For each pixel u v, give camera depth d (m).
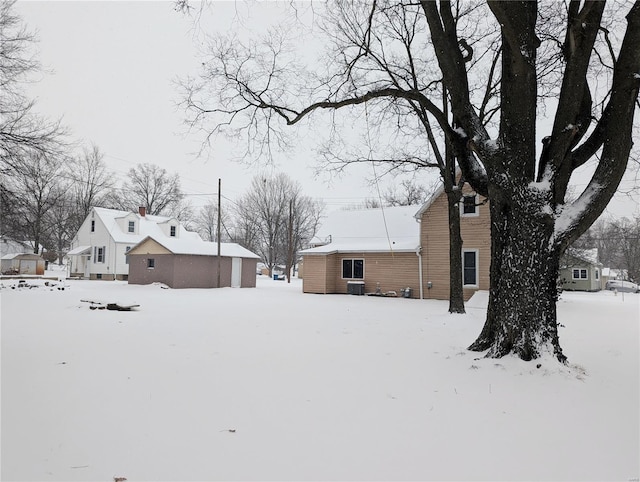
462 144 6.65
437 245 19.73
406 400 3.99
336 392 4.21
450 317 11.45
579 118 5.71
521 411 3.73
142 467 2.59
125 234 34.44
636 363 5.71
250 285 30.36
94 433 3.11
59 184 41.84
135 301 15.76
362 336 7.75
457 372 5.00
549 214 5.36
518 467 2.68
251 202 53.72
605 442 3.10
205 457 2.74
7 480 2.40
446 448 2.95
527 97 5.47
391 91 7.11
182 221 57.41
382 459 2.75
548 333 5.29
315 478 2.48
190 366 5.22
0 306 12.91
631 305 17.09
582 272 38.25
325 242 25.56
